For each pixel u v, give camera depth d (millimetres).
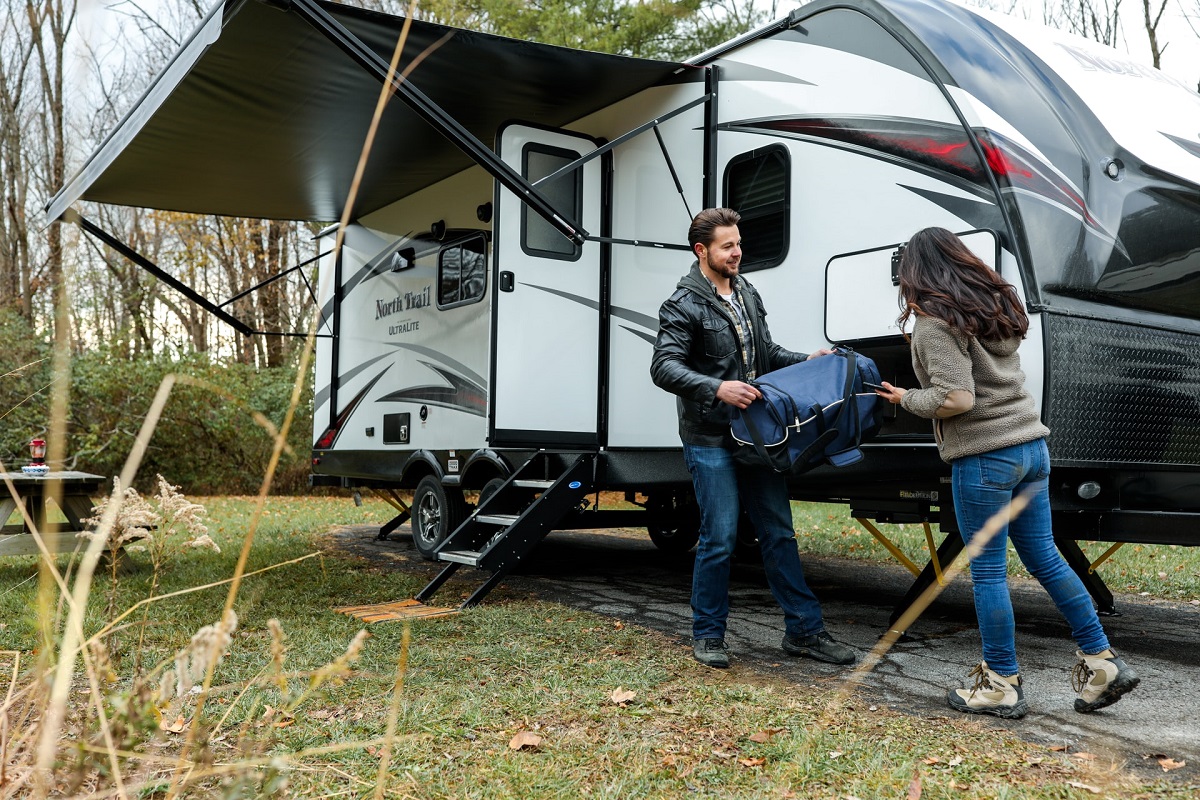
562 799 2250
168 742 2516
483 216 6223
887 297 3834
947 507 3842
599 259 5316
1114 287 3609
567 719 2836
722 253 3514
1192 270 3865
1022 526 2842
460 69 4727
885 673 3428
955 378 2719
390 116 5395
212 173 6539
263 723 2721
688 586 5609
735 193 4609
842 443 3184
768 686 3213
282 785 1601
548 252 5137
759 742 2629
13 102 12531
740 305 3596
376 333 7652
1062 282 3453
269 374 14164
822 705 2986
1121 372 3555
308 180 6770
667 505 6383
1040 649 3879
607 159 5324
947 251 2834
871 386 3186
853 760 2479
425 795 2252
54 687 1186
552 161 5180
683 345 3436
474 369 6262
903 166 3811
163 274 6980
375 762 2455
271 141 5828
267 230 16703
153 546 1646
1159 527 3387
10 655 3379
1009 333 2773
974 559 2854
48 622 1284
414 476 7082
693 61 4855
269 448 13609
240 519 9688
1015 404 2779
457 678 3266
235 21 4168
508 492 5391
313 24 3871
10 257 14273
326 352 8469
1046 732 2736
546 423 5102
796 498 4930
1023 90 3699
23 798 1957
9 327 11945
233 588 1319
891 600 5152
